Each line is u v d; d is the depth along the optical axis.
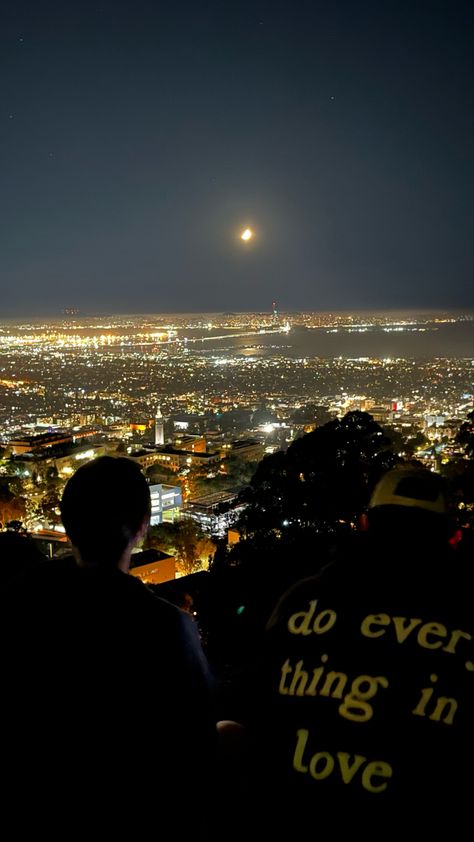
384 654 1.52
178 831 1.70
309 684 1.55
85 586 1.78
